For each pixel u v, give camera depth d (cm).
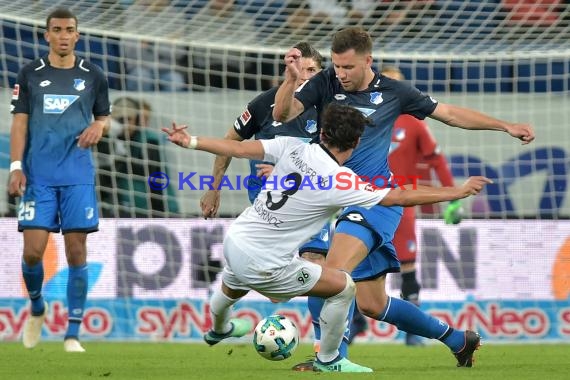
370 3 3878
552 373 2262
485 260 3653
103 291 3612
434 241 3647
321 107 2366
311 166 2017
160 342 3559
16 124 2886
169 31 3819
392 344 3550
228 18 3853
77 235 2938
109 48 3894
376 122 2308
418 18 3853
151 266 3622
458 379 2077
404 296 3419
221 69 3953
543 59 3850
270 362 2667
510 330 3641
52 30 2892
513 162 3809
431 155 3422
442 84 3906
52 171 2908
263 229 2034
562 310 3653
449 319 3628
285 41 3831
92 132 2845
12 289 3572
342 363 2219
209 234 3631
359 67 2244
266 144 2045
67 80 2920
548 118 3834
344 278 2095
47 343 3391
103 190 3794
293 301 3612
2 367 2423
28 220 2897
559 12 3812
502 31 3806
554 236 3666
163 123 3847
